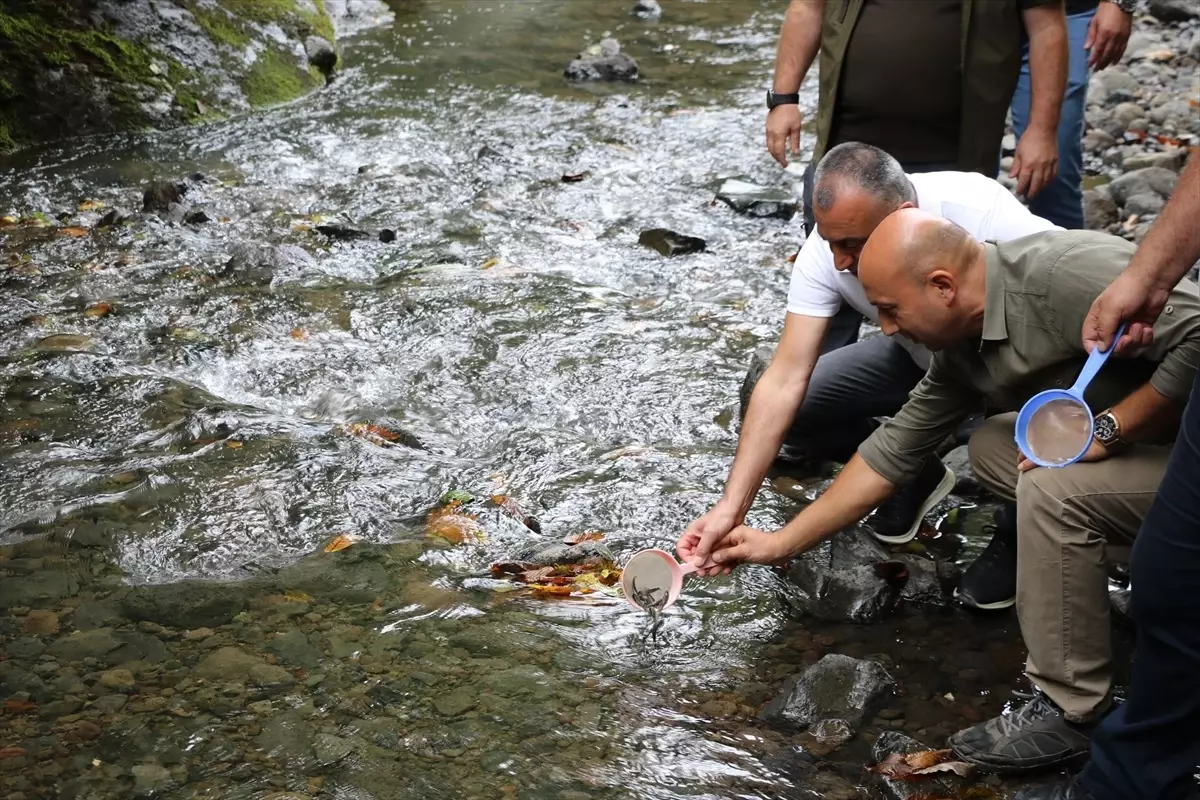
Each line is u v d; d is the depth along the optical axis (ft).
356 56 31.78
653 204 22.63
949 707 10.36
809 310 11.80
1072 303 9.37
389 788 9.14
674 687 10.47
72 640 10.69
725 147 25.67
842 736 9.89
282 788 9.10
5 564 11.75
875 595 11.61
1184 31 32.89
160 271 19.01
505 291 18.49
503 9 36.70
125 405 14.85
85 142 24.91
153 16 27.25
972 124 14.21
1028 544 9.50
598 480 13.56
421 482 13.44
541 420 14.92
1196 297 9.09
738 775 9.45
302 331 17.07
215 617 11.10
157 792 9.02
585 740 9.75
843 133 14.84
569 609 11.45
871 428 13.92
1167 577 8.05
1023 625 9.66
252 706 9.96
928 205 11.62
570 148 25.41
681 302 18.40
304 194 22.63
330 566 11.93
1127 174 22.16
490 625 11.16
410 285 18.74
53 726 9.64
